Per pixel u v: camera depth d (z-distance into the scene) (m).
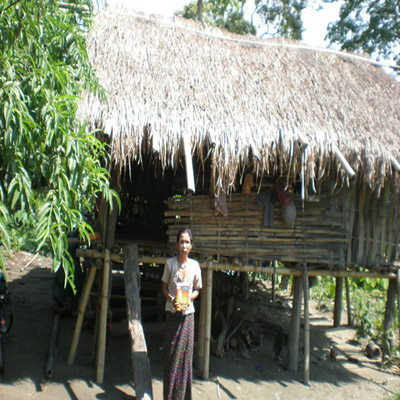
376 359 6.64
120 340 6.53
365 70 7.34
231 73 6.14
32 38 3.04
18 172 2.71
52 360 5.39
